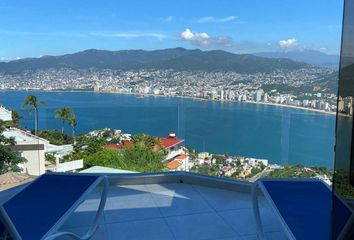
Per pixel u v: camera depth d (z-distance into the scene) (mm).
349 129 1407
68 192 2816
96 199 3820
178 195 3945
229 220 3275
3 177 5332
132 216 3371
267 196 2645
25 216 2377
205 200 3777
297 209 2406
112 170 5059
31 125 13414
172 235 2992
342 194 1442
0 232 2115
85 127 11977
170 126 7965
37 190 2865
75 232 3029
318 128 3717
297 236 2037
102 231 3062
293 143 4195
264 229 3070
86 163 7992
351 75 1407
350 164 1404
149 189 4152
